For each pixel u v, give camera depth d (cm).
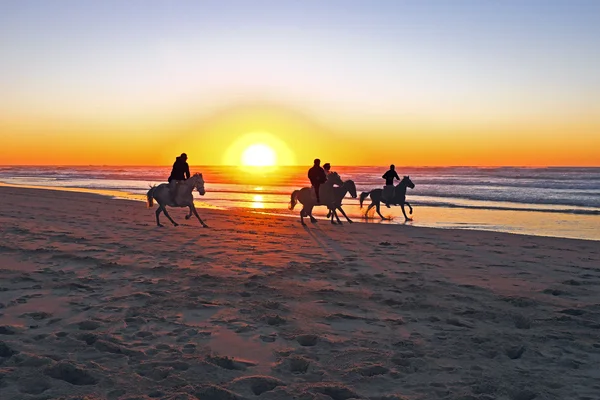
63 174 10012
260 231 1476
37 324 560
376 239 1339
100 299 670
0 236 1203
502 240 1338
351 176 8656
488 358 485
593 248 1206
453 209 2458
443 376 439
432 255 1077
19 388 394
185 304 649
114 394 385
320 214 2220
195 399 374
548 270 921
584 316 626
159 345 500
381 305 671
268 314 610
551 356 492
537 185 4594
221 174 10069
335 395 402
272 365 458
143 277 808
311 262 962
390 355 484
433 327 579
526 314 634
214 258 984
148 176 8631
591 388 418
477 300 696
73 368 427
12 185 5219
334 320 601
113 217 1809
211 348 498
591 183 4866
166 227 1527
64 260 923
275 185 5216
